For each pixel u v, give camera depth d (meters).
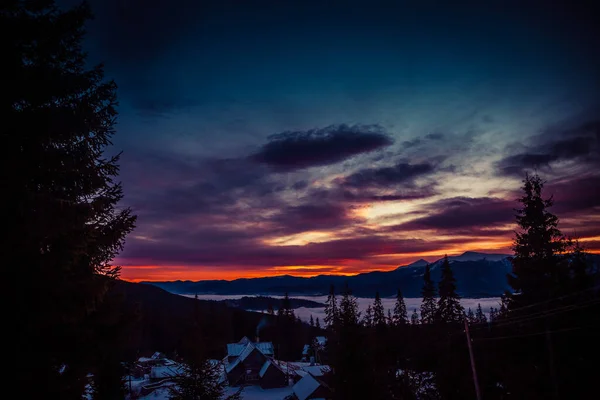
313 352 91.25
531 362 22.56
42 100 7.96
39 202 7.42
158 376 60.03
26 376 7.01
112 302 9.83
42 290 7.21
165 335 106.19
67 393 8.08
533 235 23.78
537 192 24.20
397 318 64.00
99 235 9.30
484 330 27.55
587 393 20.02
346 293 33.66
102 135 9.20
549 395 20.89
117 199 9.45
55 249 8.02
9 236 6.99
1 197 6.88
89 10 8.66
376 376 23.67
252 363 60.00
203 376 20.61
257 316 132.38
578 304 21.52
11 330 6.93
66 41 8.62
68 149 8.64
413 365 39.81
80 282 8.27
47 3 8.18
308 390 42.91
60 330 7.96
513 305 24.48
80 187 8.79
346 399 22.27
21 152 7.64
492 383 26.91
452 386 29.00
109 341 9.53
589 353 21.12
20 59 7.78
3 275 6.89
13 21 7.66
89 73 8.74
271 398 50.44
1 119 7.21
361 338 23.45
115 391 25.08
